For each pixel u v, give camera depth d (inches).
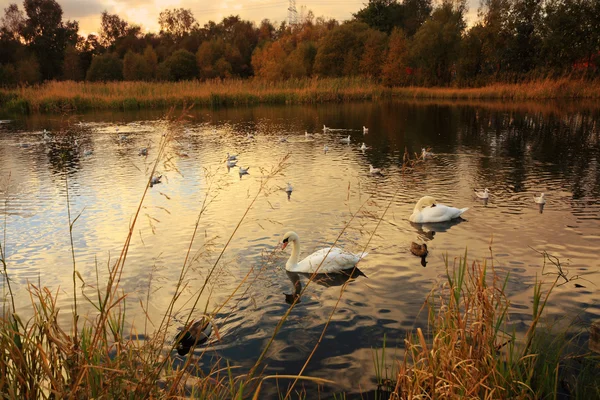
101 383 122.6
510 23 2534.5
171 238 418.6
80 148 975.0
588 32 2306.8
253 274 341.4
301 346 249.8
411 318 274.2
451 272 336.2
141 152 882.8
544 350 221.8
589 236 406.6
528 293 298.7
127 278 336.8
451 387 150.9
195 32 4286.4
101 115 1694.1
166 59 3292.3
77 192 602.9
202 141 1058.1
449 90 2439.7
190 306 293.0
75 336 127.6
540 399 180.5
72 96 1851.6
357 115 1608.0
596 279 317.1
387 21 3503.9
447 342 184.7
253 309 289.7
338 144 1000.9
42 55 3184.1
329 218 474.6
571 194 559.8
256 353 244.1
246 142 1041.5
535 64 2536.9
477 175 680.4
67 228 454.6
